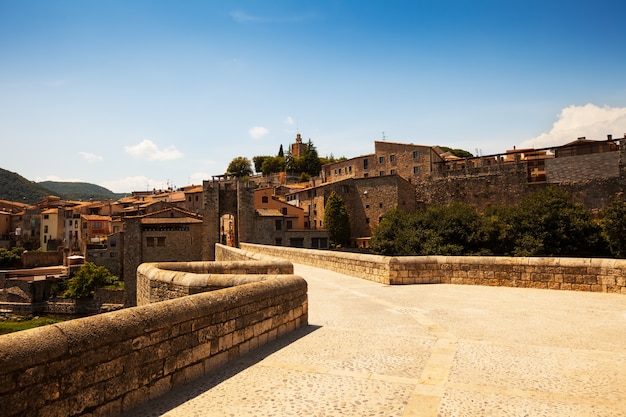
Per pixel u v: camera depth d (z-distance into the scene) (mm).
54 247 96500
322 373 6078
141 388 5027
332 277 18812
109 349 4676
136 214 84125
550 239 47875
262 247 36656
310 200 82750
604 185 58969
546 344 7648
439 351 7164
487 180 70125
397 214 60562
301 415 4676
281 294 8336
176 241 63094
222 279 9562
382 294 13617
